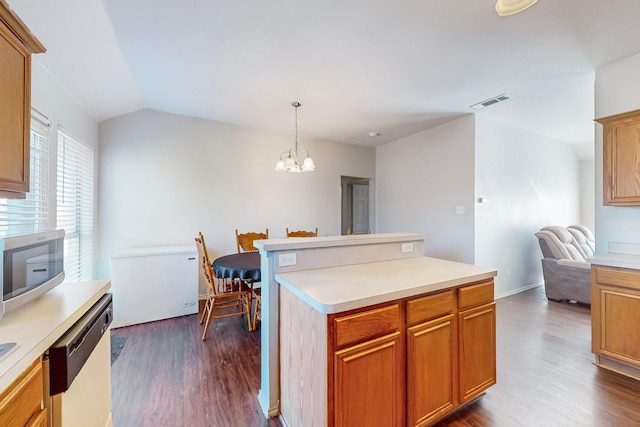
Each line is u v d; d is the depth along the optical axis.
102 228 3.31
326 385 1.16
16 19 1.10
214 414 1.65
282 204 4.51
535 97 3.16
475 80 2.74
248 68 2.50
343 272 1.72
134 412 1.66
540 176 4.62
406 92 3.01
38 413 0.86
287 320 1.54
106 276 3.32
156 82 2.78
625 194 2.19
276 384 1.64
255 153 4.27
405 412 1.40
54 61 2.09
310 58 2.33
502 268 4.01
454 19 1.84
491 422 1.59
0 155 1.08
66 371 0.92
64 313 1.09
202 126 3.87
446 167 4.05
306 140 4.75
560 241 3.99
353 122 4.03
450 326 1.56
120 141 3.41
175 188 3.71
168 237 3.67
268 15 1.81
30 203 1.99
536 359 2.29
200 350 2.44
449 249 3.99
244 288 3.19
